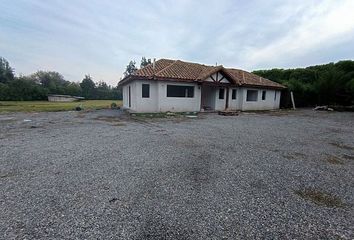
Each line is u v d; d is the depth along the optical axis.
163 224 2.80
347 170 5.02
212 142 7.65
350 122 13.69
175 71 19.17
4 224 2.74
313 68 31.20
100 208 3.17
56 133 9.12
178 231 2.66
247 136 8.81
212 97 21.28
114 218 2.91
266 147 7.06
